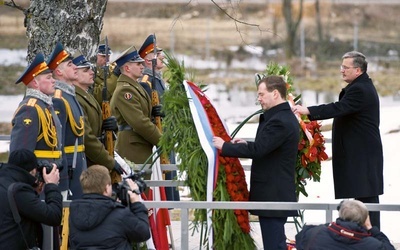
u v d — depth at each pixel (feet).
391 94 113.09
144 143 35.32
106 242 23.77
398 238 38.29
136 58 35.14
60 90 30.01
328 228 23.63
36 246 25.17
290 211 27.68
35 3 36.88
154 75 36.22
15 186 24.53
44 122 27.91
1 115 92.63
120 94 34.96
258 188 27.76
